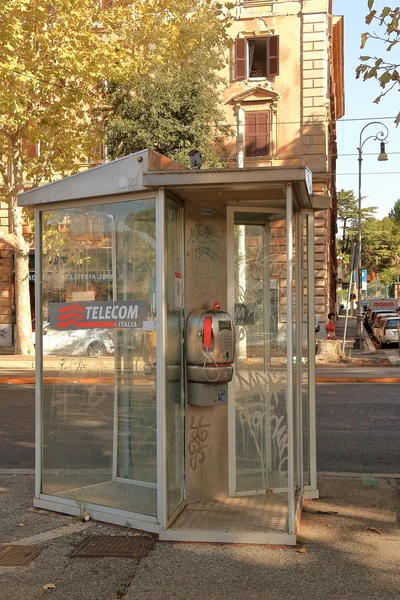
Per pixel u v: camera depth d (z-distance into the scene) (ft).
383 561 16.21
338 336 147.74
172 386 18.70
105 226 19.33
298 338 20.72
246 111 99.86
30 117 65.41
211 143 87.10
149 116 74.95
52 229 20.52
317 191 98.27
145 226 18.39
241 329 21.29
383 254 306.14
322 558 16.40
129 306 18.89
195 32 73.51
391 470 26.71
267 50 99.09
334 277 189.78
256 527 17.93
